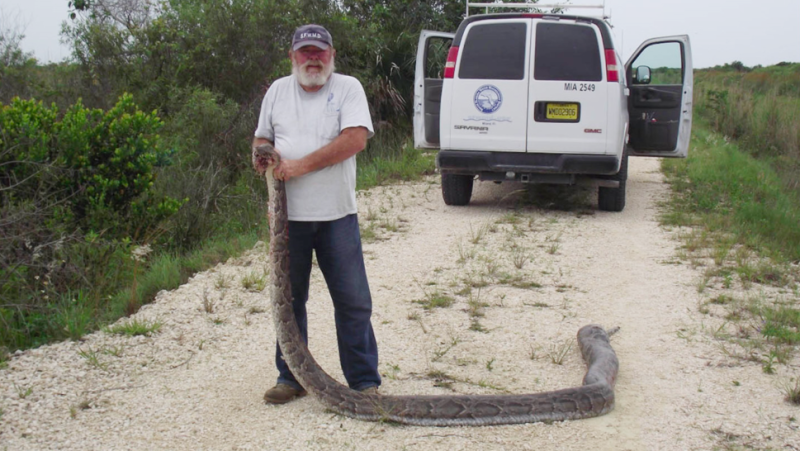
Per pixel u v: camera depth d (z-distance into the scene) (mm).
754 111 21938
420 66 10984
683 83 11250
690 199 11398
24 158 7469
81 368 5078
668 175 14227
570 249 8367
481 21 9641
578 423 4340
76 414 4410
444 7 18078
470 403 4301
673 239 8836
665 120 11398
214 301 6477
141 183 8289
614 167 9461
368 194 11602
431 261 7848
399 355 5344
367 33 15719
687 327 5969
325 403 4387
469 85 9664
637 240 8828
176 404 4555
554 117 9492
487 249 8320
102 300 6594
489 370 5098
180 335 5695
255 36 13320
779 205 10719
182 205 9016
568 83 9422
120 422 4316
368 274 7383
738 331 5840
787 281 7207
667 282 7172
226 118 12195
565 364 5223
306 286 4523
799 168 16109
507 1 16312
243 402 4586
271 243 4254
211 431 4215
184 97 12555
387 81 15641
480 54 9641
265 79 13250
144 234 8258
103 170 8094
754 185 12508
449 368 5121
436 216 10086
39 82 12875
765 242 8703
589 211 10492
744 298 6660
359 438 4133
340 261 4363
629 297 6734
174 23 13734
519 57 9523
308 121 4199
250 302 6465
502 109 9594
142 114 8383
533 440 4129
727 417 4410
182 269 7527
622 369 5160
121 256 7371
